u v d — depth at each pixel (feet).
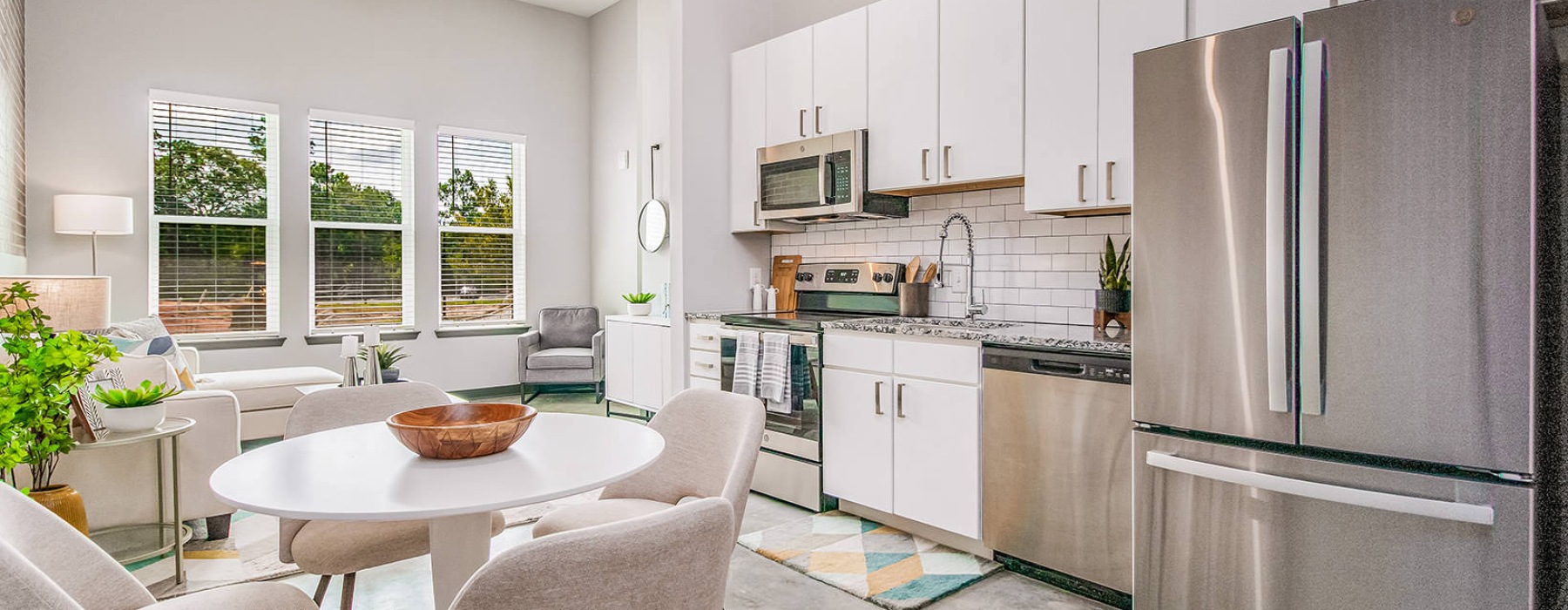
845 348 10.10
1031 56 8.89
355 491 4.13
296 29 17.24
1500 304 4.77
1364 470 5.32
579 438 5.51
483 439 4.82
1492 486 4.84
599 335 19.06
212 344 16.42
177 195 16.08
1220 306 5.90
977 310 10.64
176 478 8.00
